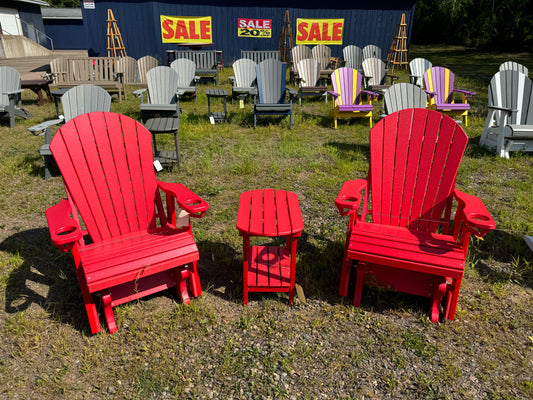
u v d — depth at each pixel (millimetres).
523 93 5590
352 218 2621
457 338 2383
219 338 2395
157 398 2018
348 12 14195
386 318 2559
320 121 7637
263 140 6379
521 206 4020
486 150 5777
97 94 5207
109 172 2686
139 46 13805
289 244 3115
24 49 22188
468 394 2025
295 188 4527
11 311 2584
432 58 18312
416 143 2783
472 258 3148
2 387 2059
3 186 4492
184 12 13562
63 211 2396
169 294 2777
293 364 2217
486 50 21891
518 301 2686
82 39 32656
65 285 2854
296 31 14367
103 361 2229
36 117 7836
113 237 2725
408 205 2844
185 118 7539
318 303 2693
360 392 2051
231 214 3893
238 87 8781
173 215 2883
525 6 21594
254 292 2807
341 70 7328
